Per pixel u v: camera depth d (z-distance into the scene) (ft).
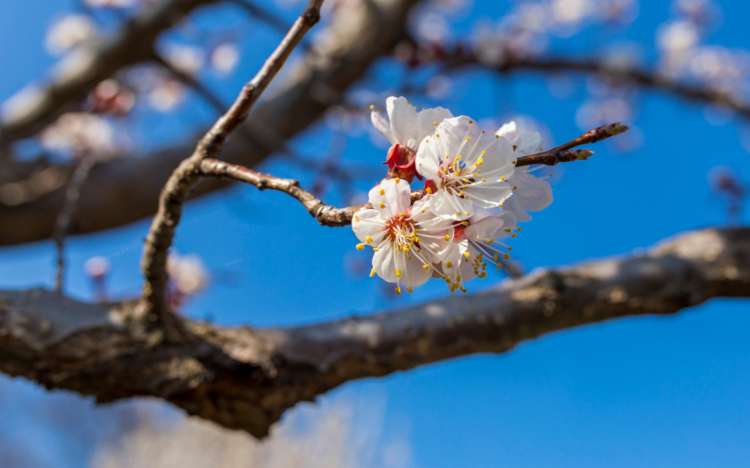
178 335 1.24
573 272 1.38
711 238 1.40
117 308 1.24
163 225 1.10
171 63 2.53
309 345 1.29
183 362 1.24
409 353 1.31
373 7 2.98
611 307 1.35
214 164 1.03
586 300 1.35
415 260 1.03
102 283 2.03
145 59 2.53
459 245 1.01
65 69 2.62
